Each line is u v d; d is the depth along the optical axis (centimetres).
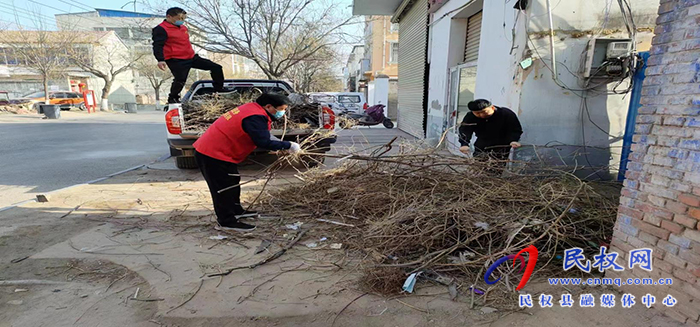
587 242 296
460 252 291
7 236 350
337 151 827
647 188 230
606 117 492
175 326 221
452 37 798
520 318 224
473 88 705
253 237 347
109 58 3055
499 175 410
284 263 298
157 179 591
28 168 690
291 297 249
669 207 216
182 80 617
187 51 615
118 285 265
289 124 602
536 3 454
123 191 513
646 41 470
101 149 928
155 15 1136
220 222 363
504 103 523
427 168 407
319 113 607
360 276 275
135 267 291
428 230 296
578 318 223
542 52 467
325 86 3406
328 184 440
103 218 400
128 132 1352
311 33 1278
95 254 313
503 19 525
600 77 476
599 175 502
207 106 601
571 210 320
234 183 358
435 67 917
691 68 198
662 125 219
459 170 415
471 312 231
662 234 222
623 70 453
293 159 433
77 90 3294
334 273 280
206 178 350
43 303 243
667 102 214
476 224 300
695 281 206
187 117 588
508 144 451
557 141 493
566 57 470
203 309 237
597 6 459
